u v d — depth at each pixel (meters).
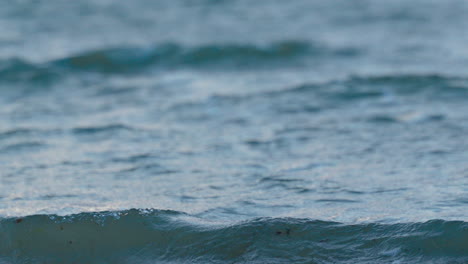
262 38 50.31
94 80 39.09
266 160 21.61
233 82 37.22
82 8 65.38
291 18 59.22
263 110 29.33
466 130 24.52
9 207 17.30
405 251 14.06
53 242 15.34
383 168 20.17
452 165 20.17
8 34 53.75
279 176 19.70
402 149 22.31
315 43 48.25
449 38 49.16
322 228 15.09
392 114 27.59
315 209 16.69
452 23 54.69
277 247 14.52
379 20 57.16
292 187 18.61
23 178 20.12
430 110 28.02
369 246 14.38
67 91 35.75
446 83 32.47
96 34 54.31
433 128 25.02
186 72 41.50
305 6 64.19
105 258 14.83
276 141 24.06
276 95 32.03
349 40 49.66
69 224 15.76
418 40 48.81
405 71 38.06
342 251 14.27
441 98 30.28
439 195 17.33
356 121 26.66
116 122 27.72
